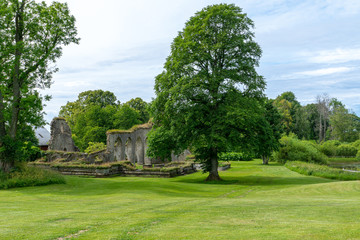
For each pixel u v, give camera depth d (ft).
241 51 87.81
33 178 70.03
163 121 92.63
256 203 43.47
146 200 47.37
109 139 143.43
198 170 138.92
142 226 26.63
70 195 55.67
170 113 86.69
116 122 228.43
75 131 231.91
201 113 84.64
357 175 95.20
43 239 22.31
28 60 78.59
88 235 23.54
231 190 70.54
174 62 88.58
